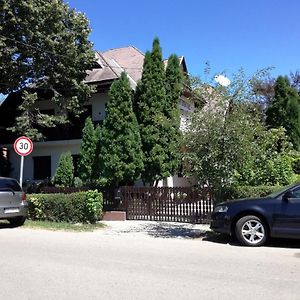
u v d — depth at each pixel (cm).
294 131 2145
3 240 1068
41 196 1441
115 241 1067
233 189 1238
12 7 1852
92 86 2180
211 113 1148
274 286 622
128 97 1683
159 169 1803
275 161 1279
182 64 2394
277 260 819
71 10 2069
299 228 952
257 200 1006
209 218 1424
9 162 2669
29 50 1952
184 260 816
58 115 2239
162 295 573
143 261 804
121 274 694
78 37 2089
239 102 1161
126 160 1655
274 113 2177
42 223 1380
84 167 1906
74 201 1396
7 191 1326
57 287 614
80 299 555
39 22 1922
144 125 1814
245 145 1118
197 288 609
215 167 1127
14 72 1978
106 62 2455
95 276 680
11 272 707
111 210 1608
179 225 1405
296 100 2184
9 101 2602
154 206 1547
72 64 2073
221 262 797
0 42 1814
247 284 632
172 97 1888
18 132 2125
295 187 977
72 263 782
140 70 2570
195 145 1148
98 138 1881
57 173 2080
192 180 1212
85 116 2412
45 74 2123
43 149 2558
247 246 987
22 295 574
